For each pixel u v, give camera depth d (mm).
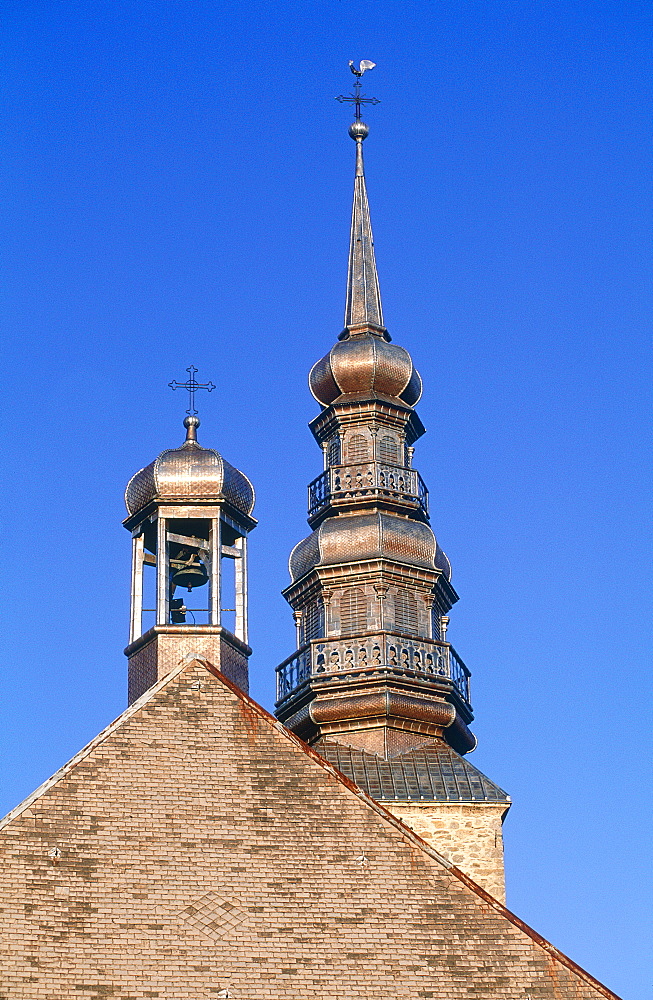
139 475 65625
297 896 53281
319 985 51500
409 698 72625
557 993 51812
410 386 79312
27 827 53125
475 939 52781
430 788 69375
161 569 63875
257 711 57031
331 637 73750
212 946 51844
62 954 50906
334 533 75562
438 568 75812
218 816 54625
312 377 79938
